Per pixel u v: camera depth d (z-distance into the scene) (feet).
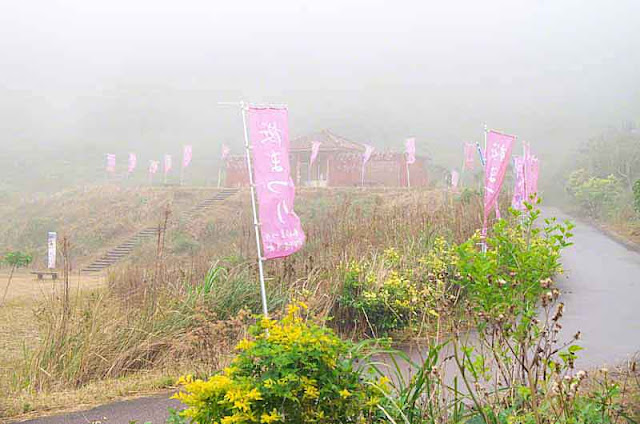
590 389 18.25
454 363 23.29
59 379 24.63
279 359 11.84
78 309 29.35
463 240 41.93
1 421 20.12
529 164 56.18
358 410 12.46
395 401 13.37
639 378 19.31
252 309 30.76
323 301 31.30
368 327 31.24
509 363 14.67
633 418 14.80
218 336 25.50
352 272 32.42
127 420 19.92
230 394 11.64
